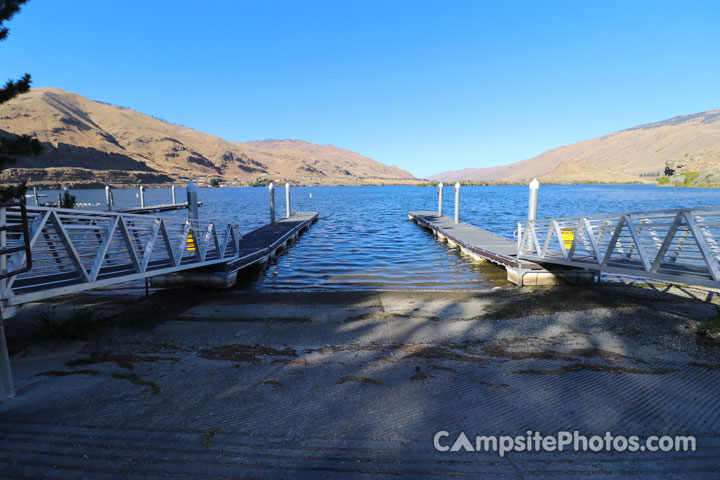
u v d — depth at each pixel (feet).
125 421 12.69
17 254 16.40
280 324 24.06
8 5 25.96
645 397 14.43
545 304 28.30
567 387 15.30
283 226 78.48
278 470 10.27
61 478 9.95
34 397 14.39
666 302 28.50
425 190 494.59
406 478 9.98
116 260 27.04
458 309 27.27
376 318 25.29
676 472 10.25
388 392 14.89
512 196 284.20
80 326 21.94
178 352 19.30
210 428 12.27
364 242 67.82
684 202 195.52
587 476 10.09
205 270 33.78
